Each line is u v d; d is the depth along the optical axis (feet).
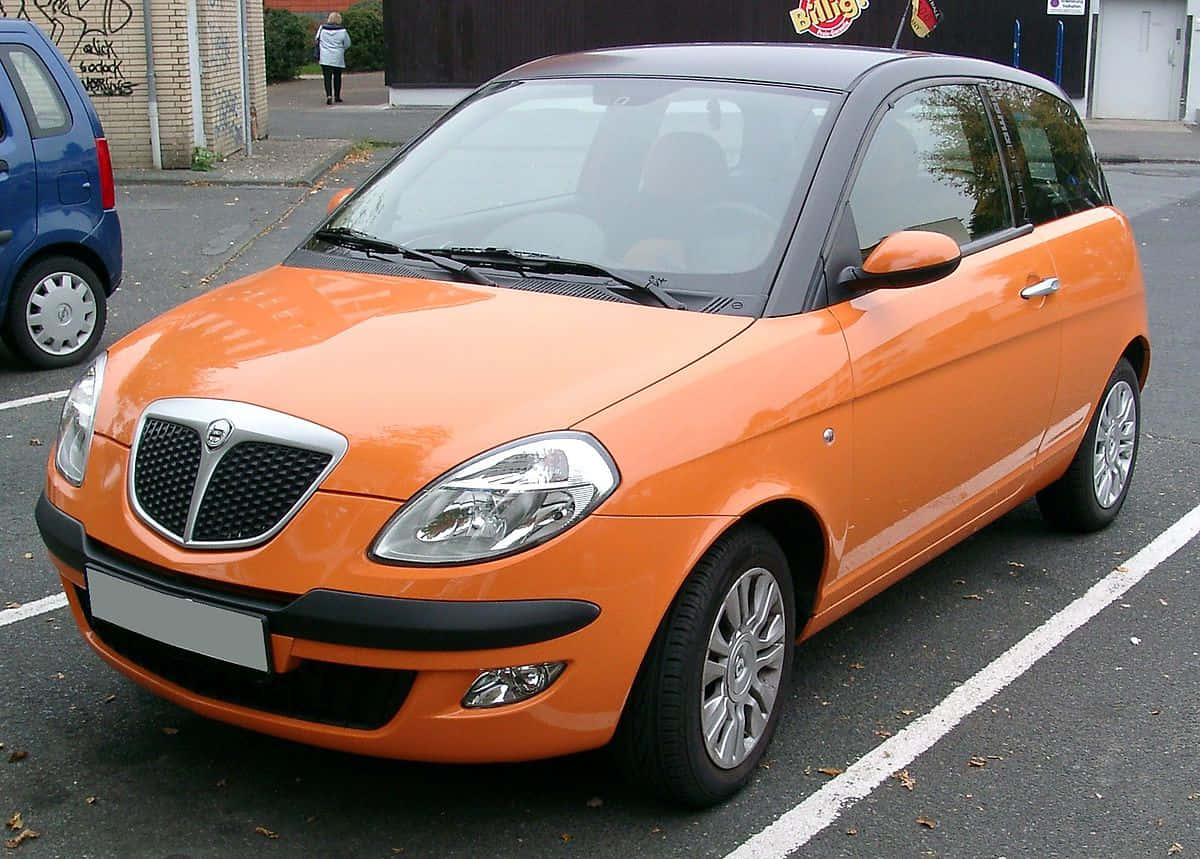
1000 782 12.47
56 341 27.04
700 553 10.80
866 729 13.38
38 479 20.25
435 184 14.70
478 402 10.52
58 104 26.63
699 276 12.51
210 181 50.67
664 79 14.83
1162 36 86.53
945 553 18.34
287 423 10.48
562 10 85.92
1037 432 16.38
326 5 133.18
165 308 32.09
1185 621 16.24
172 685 11.13
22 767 12.18
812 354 12.11
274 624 10.06
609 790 12.01
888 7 85.35
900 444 13.37
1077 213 17.84
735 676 11.67
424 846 11.09
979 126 15.99
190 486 10.70
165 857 10.87
